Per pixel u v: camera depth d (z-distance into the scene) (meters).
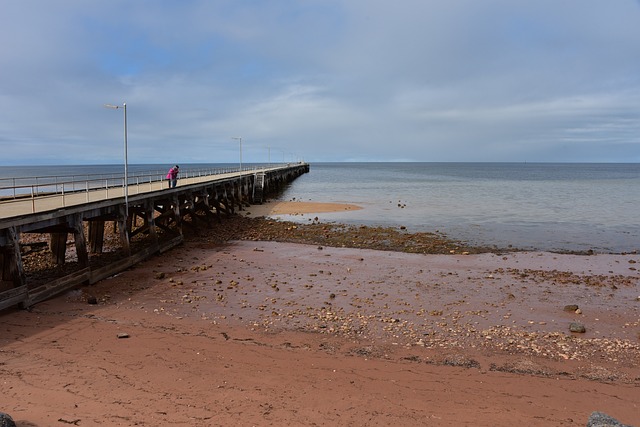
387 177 122.12
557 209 43.31
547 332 12.76
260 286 17.12
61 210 15.57
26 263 19.84
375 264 21.30
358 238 27.66
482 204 47.84
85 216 17.30
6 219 13.05
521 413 8.41
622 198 55.53
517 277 19.09
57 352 10.56
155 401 8.39
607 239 28.39
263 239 27.45
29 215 14.04
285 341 11.70
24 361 10.02
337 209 42.78
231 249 24.48
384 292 16.58
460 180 105.31
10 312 13.22
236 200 43.00
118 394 8.62
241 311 14.10
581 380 9.82
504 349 11.45
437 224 33.78
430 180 104.75
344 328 12.70
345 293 16.34
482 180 105.75
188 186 28.45
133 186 28.91
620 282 18.45
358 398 8.78
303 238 27.70
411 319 13.64
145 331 12.12
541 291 17.00
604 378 9.95
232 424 7.68
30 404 8.12
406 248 25.05
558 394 9.18
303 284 17.53
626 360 10.91
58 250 19.67
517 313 14.44
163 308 14.23
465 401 8.80
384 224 33.66
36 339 11.30
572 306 14.77
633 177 126.12
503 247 25.73
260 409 8.23
